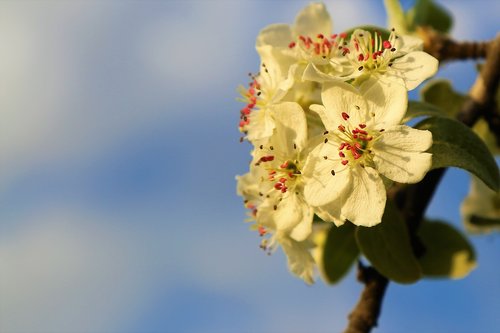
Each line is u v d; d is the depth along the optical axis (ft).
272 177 1.43
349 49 1.44
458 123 1.40
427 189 1.50
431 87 1.63
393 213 1.46
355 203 1.37
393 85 1.39
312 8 1.52
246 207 1.49
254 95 1.47
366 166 1.38
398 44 1.43
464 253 1.60
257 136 1.43
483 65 1.60
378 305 1.48
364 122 1.38
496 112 1.56
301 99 1.44
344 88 1.39
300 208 1.42
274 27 1.50
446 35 1.63
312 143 1.42
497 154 1.63
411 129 1.37
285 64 1.46
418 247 1.52
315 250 1.60
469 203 1.69
